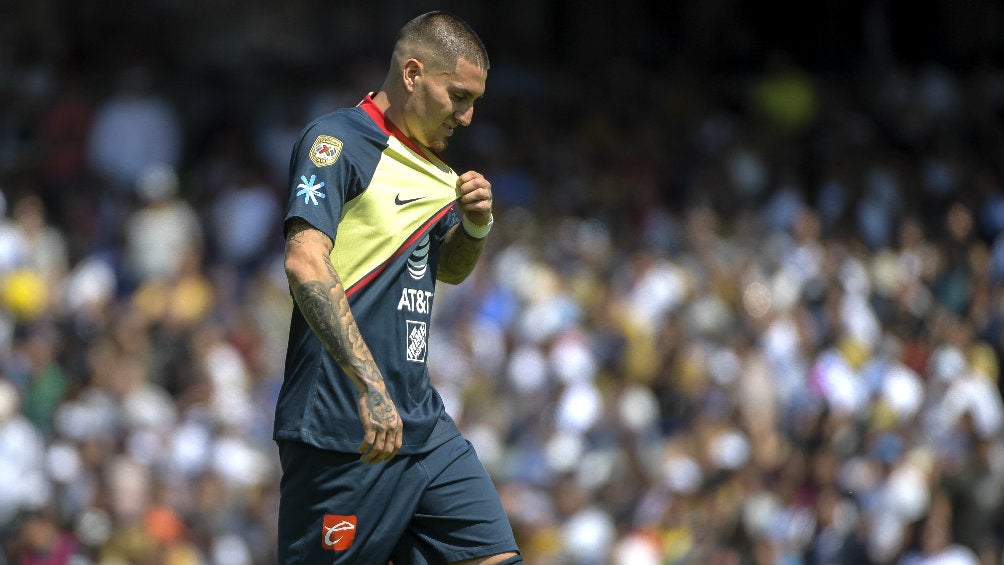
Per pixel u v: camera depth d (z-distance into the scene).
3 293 46.75
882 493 35.28
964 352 41.19
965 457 35.16
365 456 13.72
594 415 40.75
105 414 40.78
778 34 74.75
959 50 73.44
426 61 14.64
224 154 59.31
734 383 39.84
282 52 69.25
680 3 74.88
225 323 45.88
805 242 48.75
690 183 57.16
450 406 41.09
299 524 14.76
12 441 38.53
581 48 73.94
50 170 58.62
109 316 46.00
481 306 47.06
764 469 37.16
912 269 48.50
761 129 60.81
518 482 38.41
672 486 36.81
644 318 43.78
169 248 50.03
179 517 36.91
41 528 35.84
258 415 42.50
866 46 73.75
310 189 14.08
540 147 58.56
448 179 15.10
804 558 35.41
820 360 40.31
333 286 13.80
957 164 58.25
